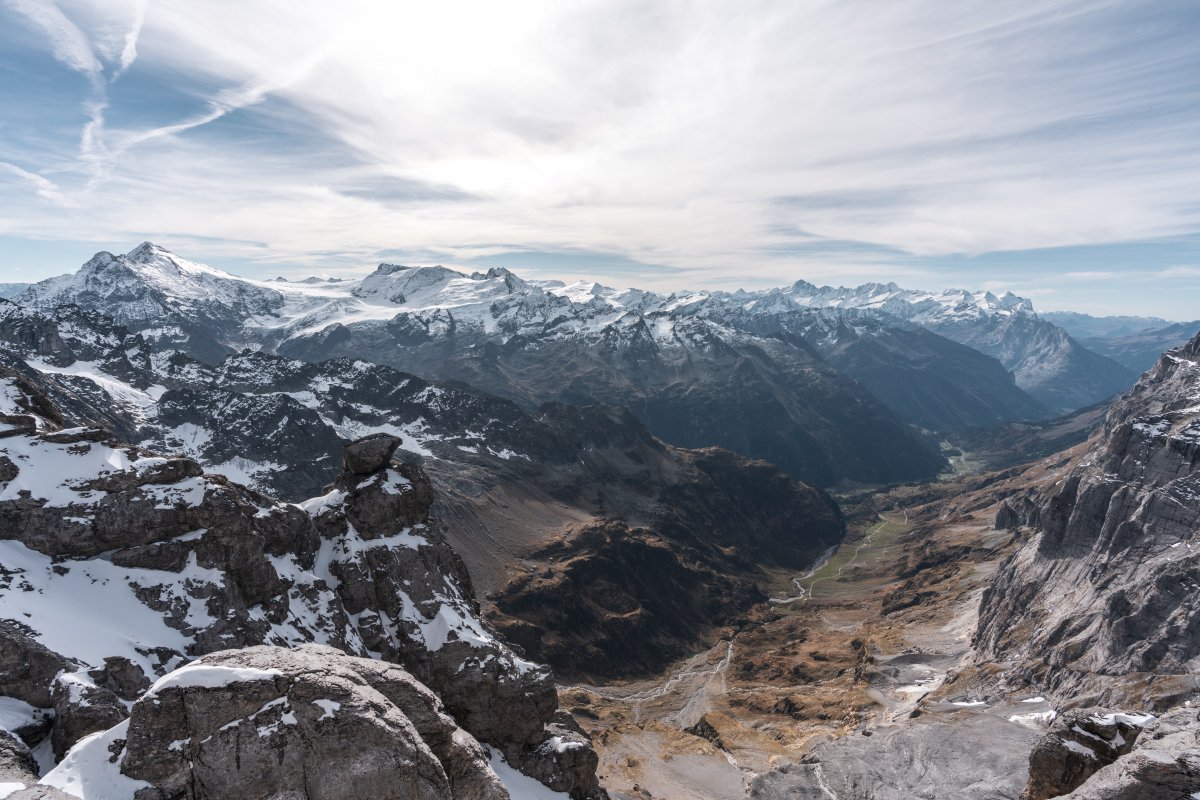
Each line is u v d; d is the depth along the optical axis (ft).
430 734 129.39
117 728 113.80
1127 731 160.97
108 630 167.84
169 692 108.88
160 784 104.58
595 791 234.17
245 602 201.36
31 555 180.75
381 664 134.31
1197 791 117.70
